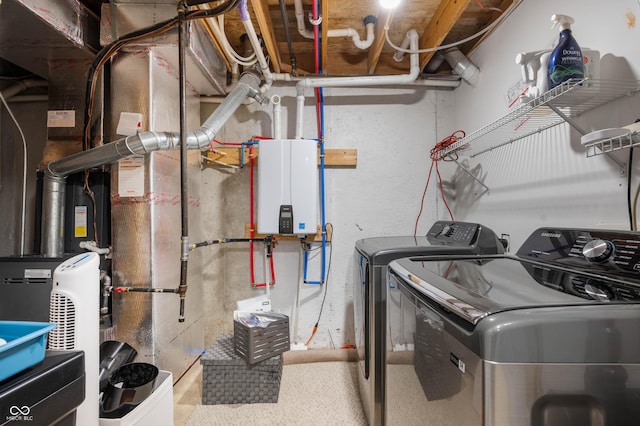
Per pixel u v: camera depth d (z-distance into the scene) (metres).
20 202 2.51
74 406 0.87
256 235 2.76
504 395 0.69
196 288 2.50
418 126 2.83
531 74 1.33
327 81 2.52
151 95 1.91
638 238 0.97
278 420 1.87
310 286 2.76
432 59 2.64
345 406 2.00
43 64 2.05
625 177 1.23
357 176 2.81
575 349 0.70
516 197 1.91
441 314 0.93
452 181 2.82
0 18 1.59
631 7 1.20
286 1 2.08
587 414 0.70
